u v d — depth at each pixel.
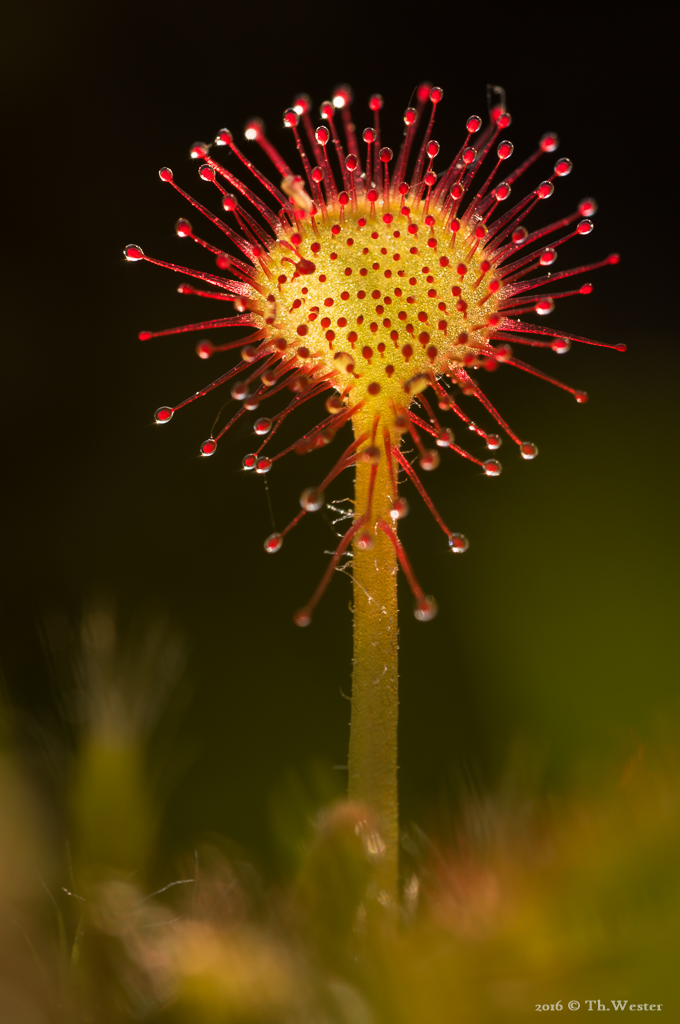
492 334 0.11
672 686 0.11
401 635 0.13
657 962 0.09
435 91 0.10
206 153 0.10
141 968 0.09
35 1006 0.09
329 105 0.10
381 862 0.09
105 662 0.10
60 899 0.10
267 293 0.10
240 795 0.12
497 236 0.11
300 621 0.10
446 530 0.10
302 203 0.10
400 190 0.10
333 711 0.13
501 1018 0.09
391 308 0.10
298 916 0.09
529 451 0.10
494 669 0.13
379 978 0.09
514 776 0.10
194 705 0.13
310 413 0.17
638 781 0.09
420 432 0.16
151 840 0.10
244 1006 0.09
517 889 0.09
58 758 0.10
